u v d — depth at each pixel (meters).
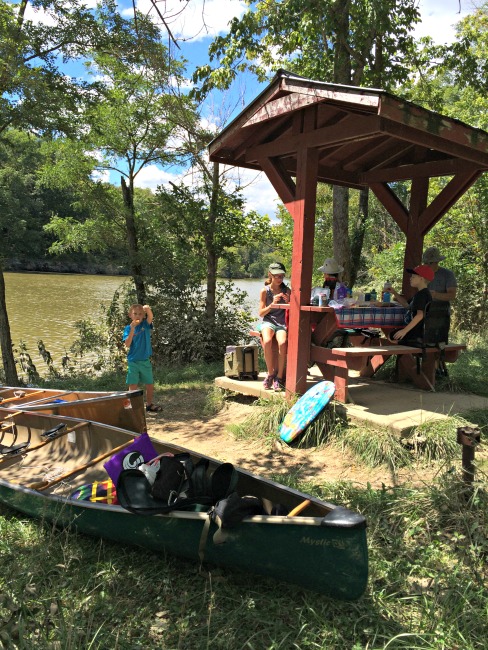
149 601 3.29
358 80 10.89
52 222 15.38
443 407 6.11
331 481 4.84
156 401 8.49
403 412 5.90
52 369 11.81
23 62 9.23
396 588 3.30
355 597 2.96
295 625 3.02
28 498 4.14
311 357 6.62
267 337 7.03
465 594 3.12
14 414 5.86
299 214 6.38
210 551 3.32
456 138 5.35
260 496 3.70
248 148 7.12
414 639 2.85
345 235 10.87
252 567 3.24
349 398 6.39
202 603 3.21
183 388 9.27
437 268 7.44
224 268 15.59
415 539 3.81
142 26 4.47
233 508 3.13
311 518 2.94
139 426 5.86
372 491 4.44
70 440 5.42
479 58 15.17
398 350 6.32
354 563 2.86
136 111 13.64
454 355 6.99
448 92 17.70
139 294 13.84
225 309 13.57
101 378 10.91
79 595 3.35
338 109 5.93
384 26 9.40
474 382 7.40
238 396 7.90
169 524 3.40
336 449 5.59
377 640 2.88
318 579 3.02
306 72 12.05
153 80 5.26
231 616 3.09
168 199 13.32
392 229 25.47
